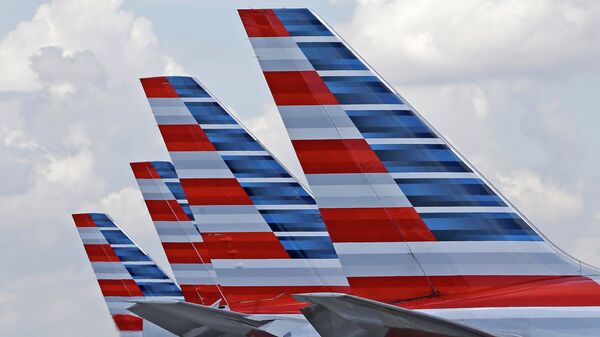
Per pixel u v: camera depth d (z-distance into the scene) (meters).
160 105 109.38
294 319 85.50
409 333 60.47
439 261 70.69
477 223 70.81
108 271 171.00
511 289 69.88
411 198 71.31
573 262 70.31
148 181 143.75
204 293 139.62
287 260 102.56
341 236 71.50
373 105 72.44
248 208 104.38
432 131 71.88
